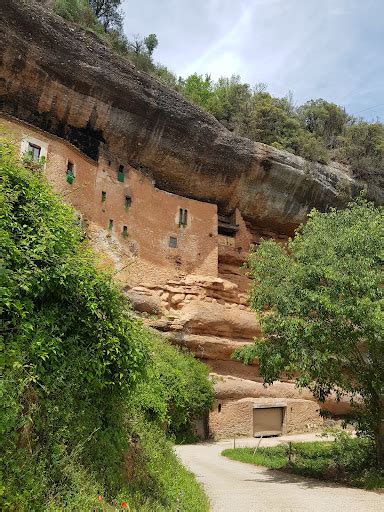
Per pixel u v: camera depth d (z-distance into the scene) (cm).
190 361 2183
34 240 577
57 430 520
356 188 3322
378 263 1304
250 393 2433
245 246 3073
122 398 665
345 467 1336
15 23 2075
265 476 1305
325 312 1257
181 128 2664
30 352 514
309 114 4181
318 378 1383
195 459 1571
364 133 3703
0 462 421
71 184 2194
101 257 700
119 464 616
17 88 2183
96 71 2320
